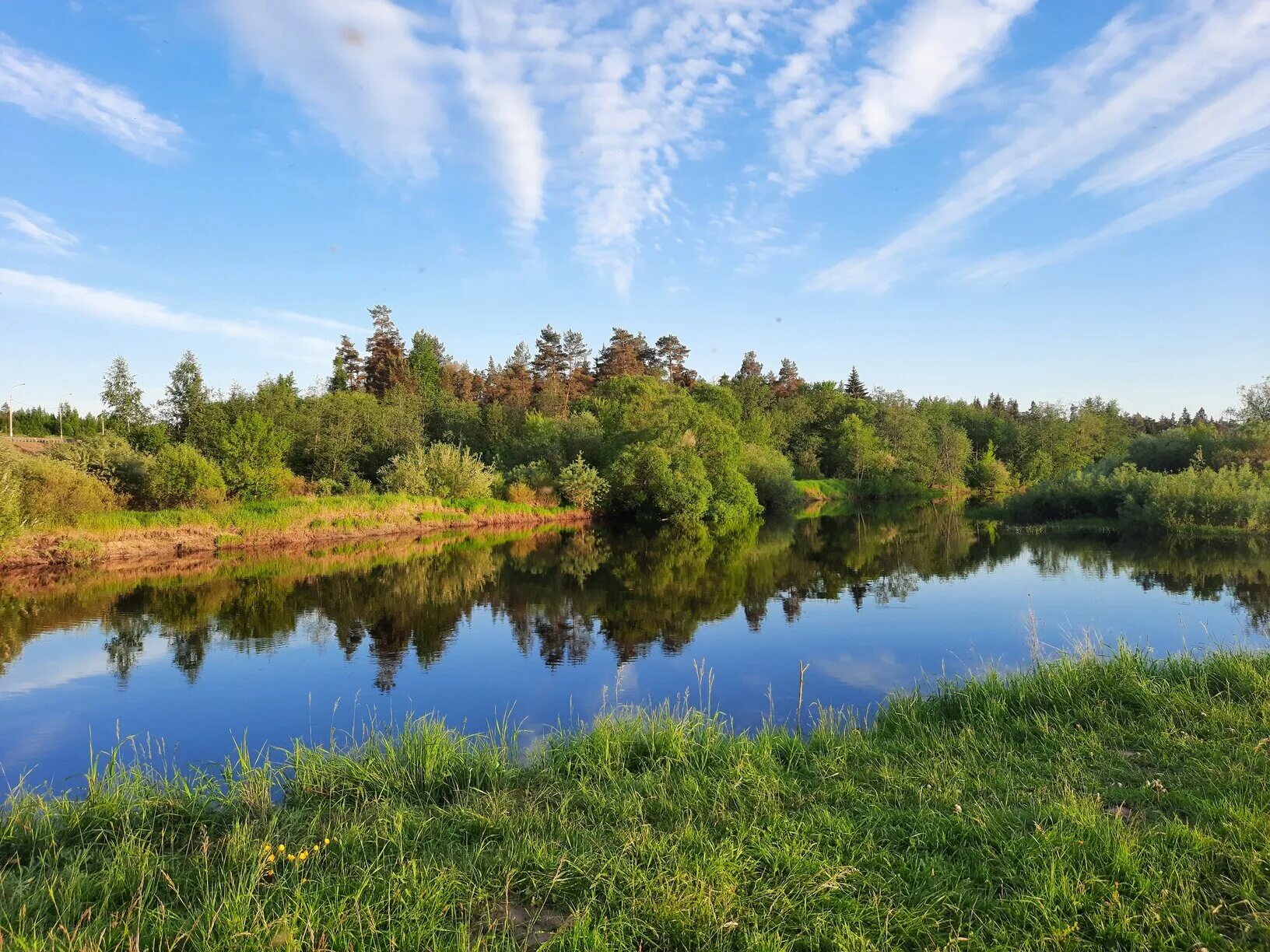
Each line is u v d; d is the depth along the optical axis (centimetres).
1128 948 360
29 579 2170
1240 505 2747
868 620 1568
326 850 476
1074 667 827
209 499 3042
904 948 370
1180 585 1844
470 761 651
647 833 486
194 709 1045
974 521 3988
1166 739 628
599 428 5019
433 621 1641
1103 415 8312
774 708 983
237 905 384
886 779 590
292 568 2441
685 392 6375
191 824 539
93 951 341
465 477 4091
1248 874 403
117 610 1769
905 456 6844
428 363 7319
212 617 1692
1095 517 3544
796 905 400
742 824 502
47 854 482
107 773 613
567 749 701
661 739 684
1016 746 661
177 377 4506
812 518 4569
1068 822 480
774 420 7712
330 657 1334
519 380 7394
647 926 381
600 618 1659
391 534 3412
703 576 2273
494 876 441
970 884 423
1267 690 713
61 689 1145
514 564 2566
